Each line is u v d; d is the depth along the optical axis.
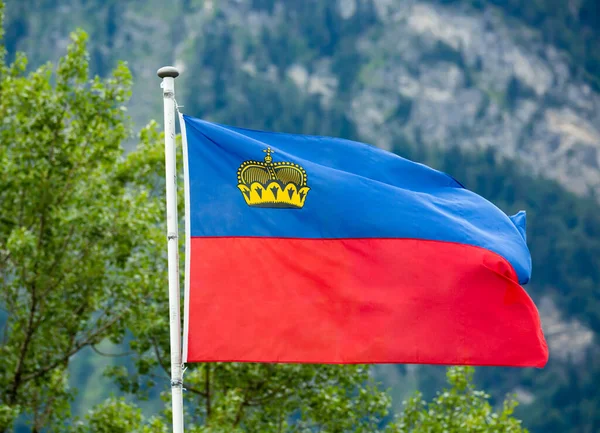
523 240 12.31
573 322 174.12
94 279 24.91
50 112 24.58
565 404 155.38
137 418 24.72
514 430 24.45
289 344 11.01
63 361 25.41
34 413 25.19
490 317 11.51
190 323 10.91
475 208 12.13
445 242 11.61
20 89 25.17
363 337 11.20
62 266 24.75
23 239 22.80
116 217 24.39
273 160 11.45
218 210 11.25
